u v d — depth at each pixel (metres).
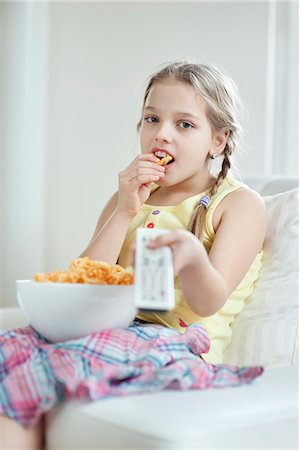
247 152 3.30
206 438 1.03
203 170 1.72
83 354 1.21
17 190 3.83
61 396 1.17
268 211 1.74
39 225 3.86
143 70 3.66
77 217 3.82
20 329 1.37
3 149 3.83
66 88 3.87
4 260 3.83
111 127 3.73
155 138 1.62
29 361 1.21
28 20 3.81
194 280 1.33
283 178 2.01
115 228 1.62
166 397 1.15
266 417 1.11
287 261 1.64
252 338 1.61
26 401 1.15
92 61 3.81
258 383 1.26
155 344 1.28
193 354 1.35
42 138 3.87
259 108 3.32
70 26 3.87
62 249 3.86
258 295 1.64
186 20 3.55
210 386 1.22
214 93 1.68
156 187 1.78
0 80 3.81
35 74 3.84
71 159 3.85
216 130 1.70
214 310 1.41
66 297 1.25
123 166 3.68
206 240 1.62
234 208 1.61
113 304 1.28
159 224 1.67
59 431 1.16
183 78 1.65
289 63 3.31
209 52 3.48
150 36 3.66
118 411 1.08
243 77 3.38
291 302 1.61
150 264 1.10
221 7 3.45
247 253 1.57
